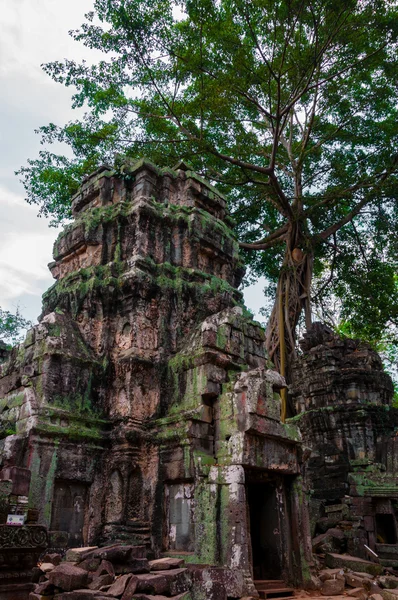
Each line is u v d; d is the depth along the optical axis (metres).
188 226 16.19
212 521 10.55
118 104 26.58
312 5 22.19
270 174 25.50
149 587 7.91
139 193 16.38
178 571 8.52
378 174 29.36
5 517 7.58
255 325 14.93
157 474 12.11
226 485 10.70
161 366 13.61
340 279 33.31
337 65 27.41
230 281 17.38
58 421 12.04
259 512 12.20
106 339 13.91
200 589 8.57
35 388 12.52
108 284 14.39
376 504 16.48
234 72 24.03
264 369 12.04
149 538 11.59
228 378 12.77
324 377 23.45
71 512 11.67
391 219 31.14
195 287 15.09
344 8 21.97
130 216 15.60
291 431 12.05
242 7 22.80
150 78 24.88
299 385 24.48
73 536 11.48
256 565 11.80
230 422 11.56
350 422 21.59
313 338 25.83
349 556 14.23
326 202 29.94
